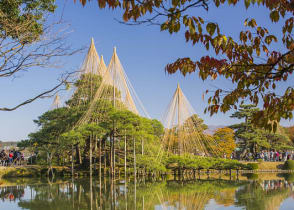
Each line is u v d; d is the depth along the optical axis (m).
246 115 54.97
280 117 5.18
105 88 36.41
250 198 18.53
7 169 35.16
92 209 15.36
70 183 26.73
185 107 38.75
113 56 35.88
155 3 4.64
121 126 30.30
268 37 5.47
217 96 5.74
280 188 23.11
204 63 5.35
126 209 15.36
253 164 42.38
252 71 5.44
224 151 49.78
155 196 19.30
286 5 4.84
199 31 4.83
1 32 10.08
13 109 9.42
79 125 34.75
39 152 40.97
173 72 5.54
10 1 10.46
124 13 4.66
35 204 16.81
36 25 10.31
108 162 41.09
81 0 4.48
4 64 9.56
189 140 40.12
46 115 41.00
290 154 50.75
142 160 32.69
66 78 9.99
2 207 16.11
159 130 36.72
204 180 30.02
